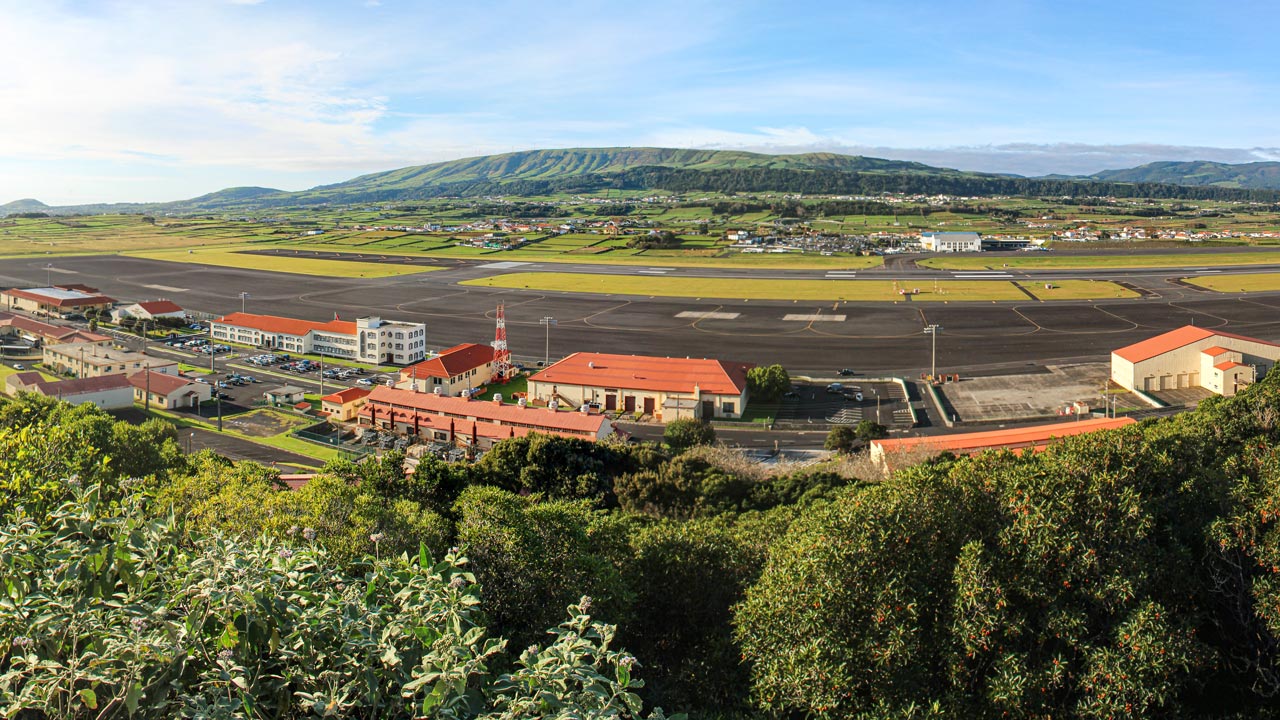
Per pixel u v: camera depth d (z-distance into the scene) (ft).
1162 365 487.20
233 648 65.77
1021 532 119.55
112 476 197.06
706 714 131.64
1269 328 648.38
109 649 61.05
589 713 59.88
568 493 281.95
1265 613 117.08
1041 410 458.91
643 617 153.38
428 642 67.92
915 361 580.71
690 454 336.70
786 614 122.31
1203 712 124.98
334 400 452.76
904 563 120.78
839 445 394.52
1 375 538.88
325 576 78.79
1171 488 135.23
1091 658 109.50
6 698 58.34
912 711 106.32
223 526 146.61
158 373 496.64
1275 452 154.30
